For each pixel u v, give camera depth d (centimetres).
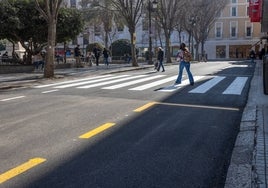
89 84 1719
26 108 1067
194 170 558
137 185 500
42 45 3028
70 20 3012
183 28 6150
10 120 898
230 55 8512
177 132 780
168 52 4688
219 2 6531
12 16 2706
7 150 651
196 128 817
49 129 803
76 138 729
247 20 8388
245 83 1734
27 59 3056
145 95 1323
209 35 8575
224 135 759
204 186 501
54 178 524
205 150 656
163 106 1091
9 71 2636
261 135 727
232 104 1133
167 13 4634
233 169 555
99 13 5322
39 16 2788
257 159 583
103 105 1111
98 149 657
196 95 1323
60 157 612
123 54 5531
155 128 815
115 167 567
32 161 592
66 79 2020
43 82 1856
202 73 2391
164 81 1828
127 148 664
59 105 1114
